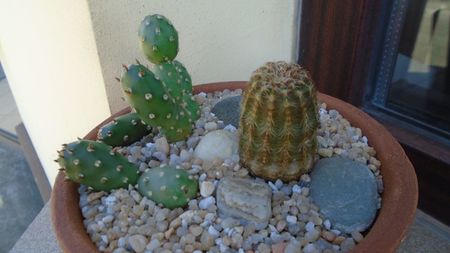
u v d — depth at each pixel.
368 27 0.46
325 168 0.31
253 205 0.28
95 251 0.26
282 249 0.26
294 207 0.29
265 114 0.27
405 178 0.29
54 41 0.39
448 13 0.44
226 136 0.33
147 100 0.28
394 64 0.48
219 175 0.31
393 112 0.49
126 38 0.37
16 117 0.74
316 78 0.54
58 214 0.28
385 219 0.27
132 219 0.29
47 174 0.58
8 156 0.69
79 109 0.42
